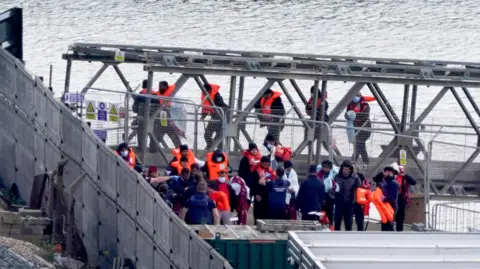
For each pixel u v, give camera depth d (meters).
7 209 113.56
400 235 78.50
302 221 100.44
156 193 94.56
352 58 133.88
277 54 132.75
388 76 131.50
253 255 95.81
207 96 126.81
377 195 111.06
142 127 123.38
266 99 129.25
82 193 108.69
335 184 109.62
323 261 72.75
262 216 110.25
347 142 129.25
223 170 107.81
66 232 107.25
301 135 127.69
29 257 99.44
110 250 104.19
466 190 132.75
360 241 77.81
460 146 127.81
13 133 120.81
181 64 128.12
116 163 102.25
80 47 132.12
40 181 111.56
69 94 123.75
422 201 118.19
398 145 129.75
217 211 103.19
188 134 124.81
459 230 109.94
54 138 112.94
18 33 130.38
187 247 88.06
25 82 117.88
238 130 126.94
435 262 73.56
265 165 109.81
